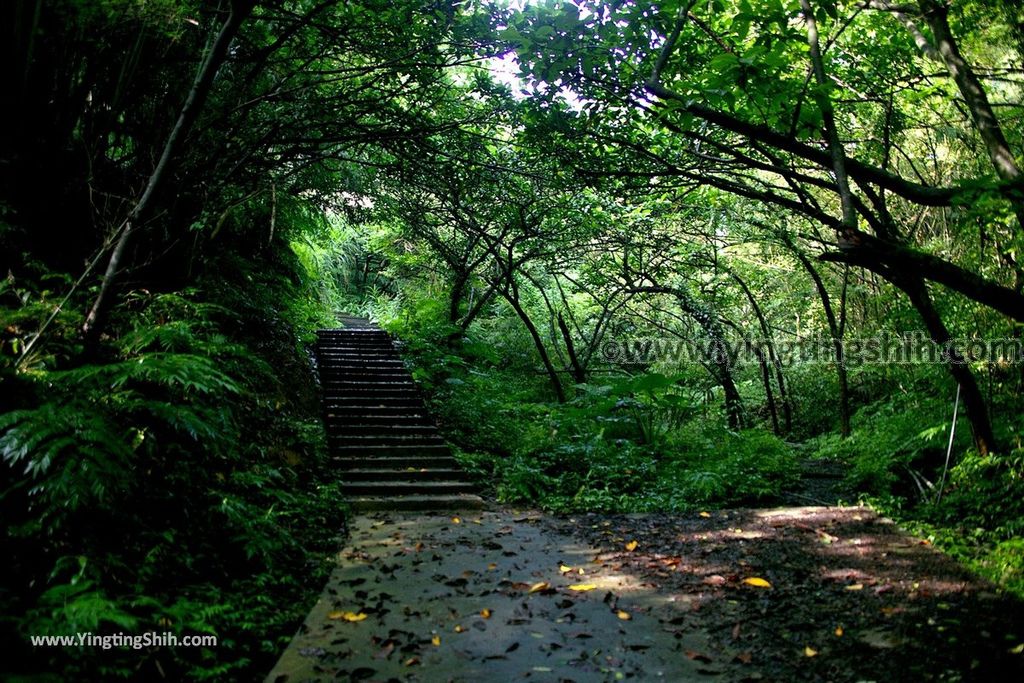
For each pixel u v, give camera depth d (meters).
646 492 7.55
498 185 9.00
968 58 7.17
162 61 4.98
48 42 4.47
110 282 3.99
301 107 6.46
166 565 3.50
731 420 14.10
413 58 6.32
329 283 14.62
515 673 2.92
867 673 2.95
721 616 3.65
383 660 3.01
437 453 7.88
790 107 4.82
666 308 15.84
